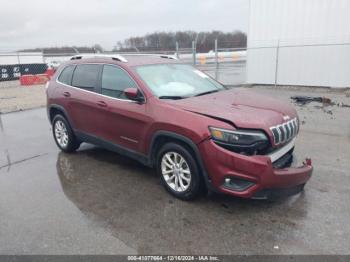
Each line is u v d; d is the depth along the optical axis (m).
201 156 3.48
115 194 4.12
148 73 4.47
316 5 12.92
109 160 5.40
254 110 3.71
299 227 3.27
